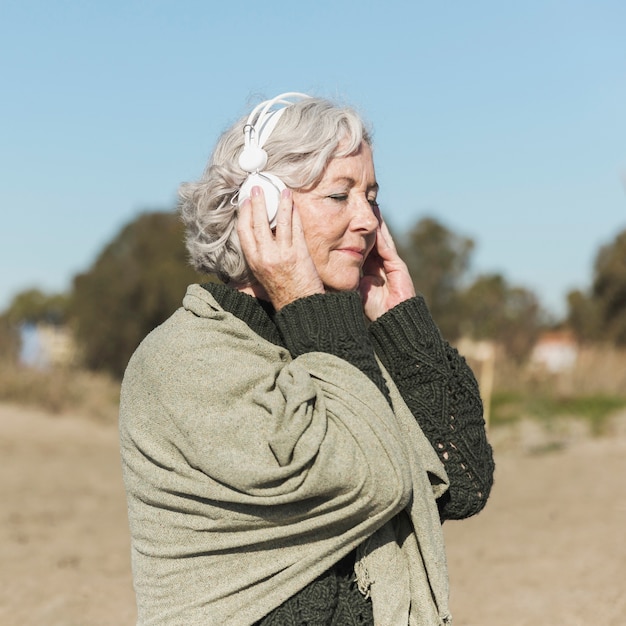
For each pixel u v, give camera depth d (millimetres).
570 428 17188
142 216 36031
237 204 2666
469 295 43031
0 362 23453
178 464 2441
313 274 2584
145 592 2533
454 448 2668
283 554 2443
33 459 14727
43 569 7941
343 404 2406
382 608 2451
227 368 2420
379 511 2396
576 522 9211
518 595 6801
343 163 2654
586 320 42188
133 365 2555
